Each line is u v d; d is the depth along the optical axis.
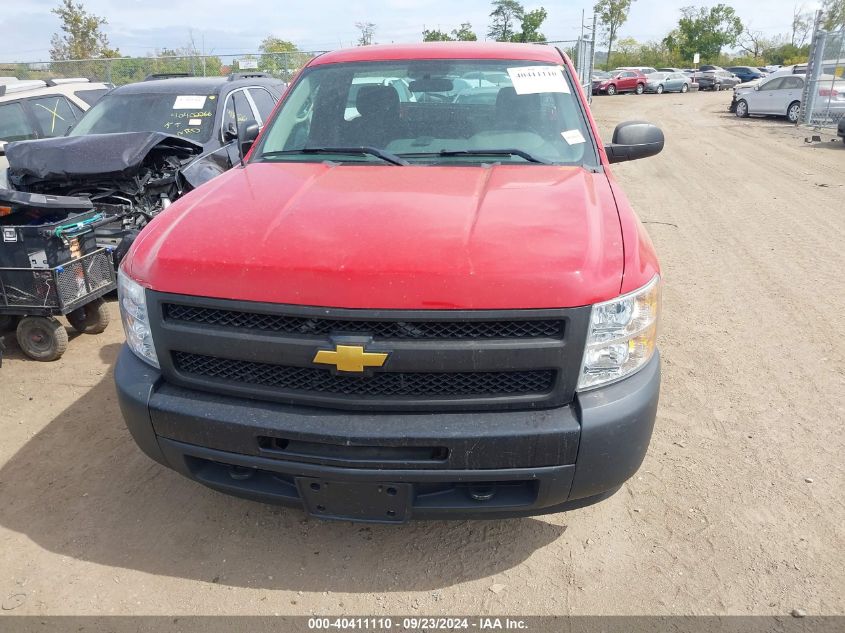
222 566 2.79
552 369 2.26
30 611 2.55
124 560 2.82
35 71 19.75
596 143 3.44
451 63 3.78
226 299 2.32
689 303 5.64
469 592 2.66
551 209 2.61
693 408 4.00
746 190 10.59
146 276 2.46
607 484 2.38
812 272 6.45
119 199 5.65
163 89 7.11
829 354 4.70
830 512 3.09
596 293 2.23
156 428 2.49
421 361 2.22
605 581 2.71
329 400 2.33
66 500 3.20
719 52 76.62
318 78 3.88
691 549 2.88
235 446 2.39
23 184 5.52
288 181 3.02
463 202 2.67
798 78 21.44
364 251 2.29
